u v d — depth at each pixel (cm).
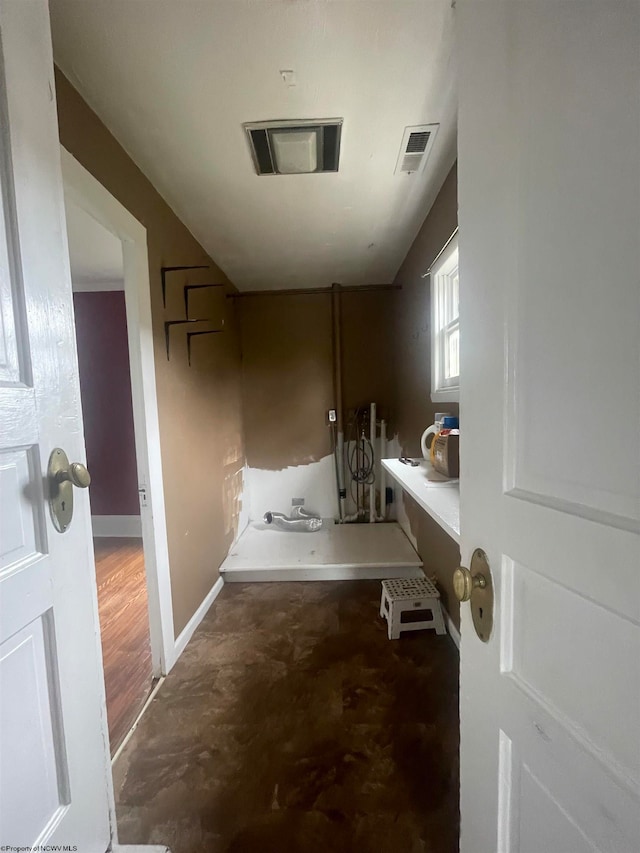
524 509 51
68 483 74
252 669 179
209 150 156
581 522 42
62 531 73
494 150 55
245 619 221
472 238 62
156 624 174
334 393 360
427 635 202
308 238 244
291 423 362
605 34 38
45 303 71
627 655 38
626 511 38
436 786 122
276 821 113
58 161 76
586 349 41
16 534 64
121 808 118
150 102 130
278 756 134
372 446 352
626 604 37
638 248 35
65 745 73
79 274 304
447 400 194
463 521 67
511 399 54
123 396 355
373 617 220
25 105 68
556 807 47
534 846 52
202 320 245
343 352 356
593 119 39
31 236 68
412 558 275
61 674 72
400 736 141
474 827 67
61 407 75
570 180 42
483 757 63
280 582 267
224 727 147
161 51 111
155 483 173
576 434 43
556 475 46
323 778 126
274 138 150
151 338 174
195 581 218
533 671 52
